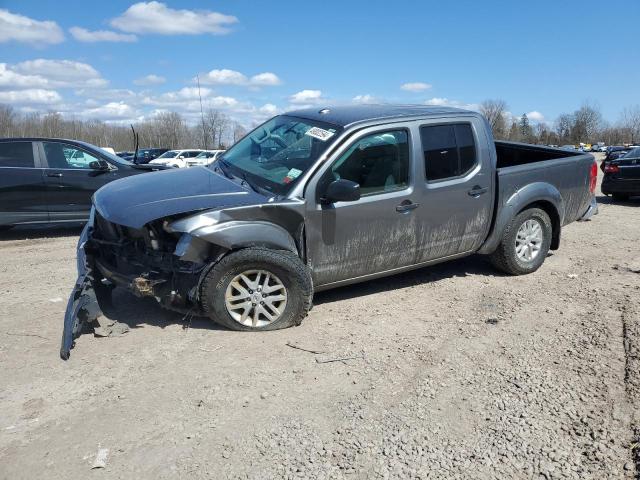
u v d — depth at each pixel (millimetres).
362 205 4664
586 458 2812
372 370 3754
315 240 4500
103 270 4461
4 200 8031
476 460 2809
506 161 7664
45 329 4402
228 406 3287
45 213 8266
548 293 5375
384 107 5348
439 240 5258
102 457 2805
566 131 106688
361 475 2699
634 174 12125
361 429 3070
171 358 3871
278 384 3549
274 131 5340
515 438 2979
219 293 4172
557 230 6266
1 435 2980
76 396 3373
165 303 4211
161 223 4164
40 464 2756
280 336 4285
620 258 6789
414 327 4516
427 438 2988
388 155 4840
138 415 3184
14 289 5508
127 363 3793
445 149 5203
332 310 4898
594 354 3953
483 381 3598
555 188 6047
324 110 5297
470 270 6211
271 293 4352
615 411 3213
